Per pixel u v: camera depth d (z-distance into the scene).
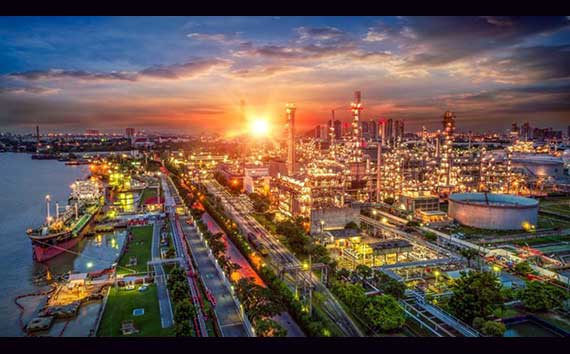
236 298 131.25
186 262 175.50
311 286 142.62
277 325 102.38
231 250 194.75
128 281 156.38
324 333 103.69
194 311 115.06
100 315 129.25
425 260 163.38
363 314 115.19
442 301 129.75
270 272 147.62
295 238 187.62
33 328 123.38
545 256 174.88
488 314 112.75
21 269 188.00
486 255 179.25
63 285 159.75
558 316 121.38
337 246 197.88
